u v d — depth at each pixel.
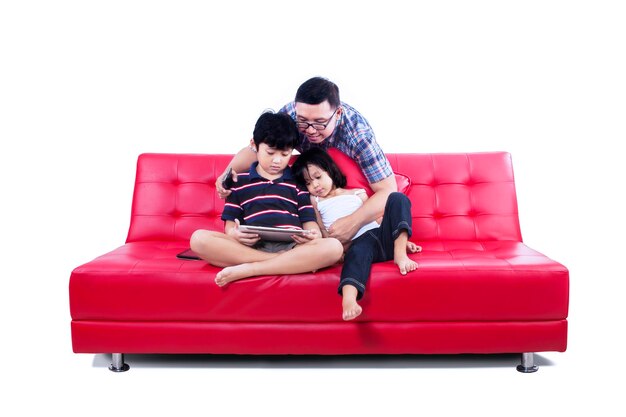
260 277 4.14
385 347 4.18
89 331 4.18
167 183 5.14
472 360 4.46
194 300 4.14
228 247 4.18
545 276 4.13
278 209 4.42
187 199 5.09
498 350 4.19
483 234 5.00
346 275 4.07
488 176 5.12
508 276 4.13
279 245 4.41
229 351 4.20
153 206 5.09
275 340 4.18
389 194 4.45
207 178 5.14
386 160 4.72
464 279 4.12
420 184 5.09
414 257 4.42
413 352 4.19
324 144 4.81
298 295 4.13
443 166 5.13
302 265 4.13
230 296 4.13
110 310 4.15
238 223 4.29
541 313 4.16
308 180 4.57
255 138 4.42
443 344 4.18
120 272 4.15
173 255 4.57
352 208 4.54
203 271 4.17
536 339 4.18
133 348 4.20
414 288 4.12
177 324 4.18
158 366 4.37
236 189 4.51
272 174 4.52
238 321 4.18
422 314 4.14
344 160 4.74
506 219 5.03
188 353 4.52
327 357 4.52
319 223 4.55
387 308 4.14
